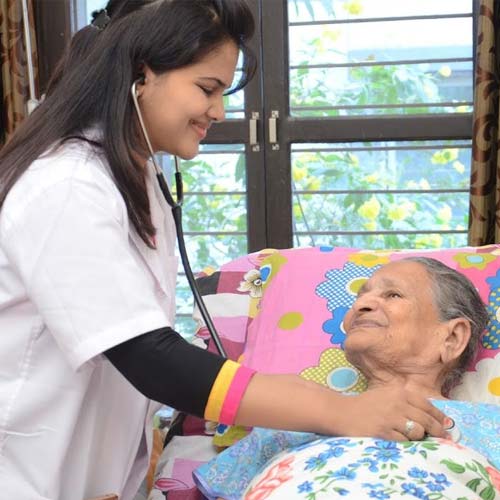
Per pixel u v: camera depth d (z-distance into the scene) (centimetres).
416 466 114
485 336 166
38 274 112
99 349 110
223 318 194
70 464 127
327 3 274
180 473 162
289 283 190
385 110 276
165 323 113
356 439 119
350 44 275
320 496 112
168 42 118
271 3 269
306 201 285
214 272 205
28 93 271
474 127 246
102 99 121
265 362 176
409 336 150
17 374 121
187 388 111
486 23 241
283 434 142
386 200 281
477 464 117
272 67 271
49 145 119
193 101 121
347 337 153
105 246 113
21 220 114
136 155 122
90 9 289
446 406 140
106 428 131
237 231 292
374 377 154
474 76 258
